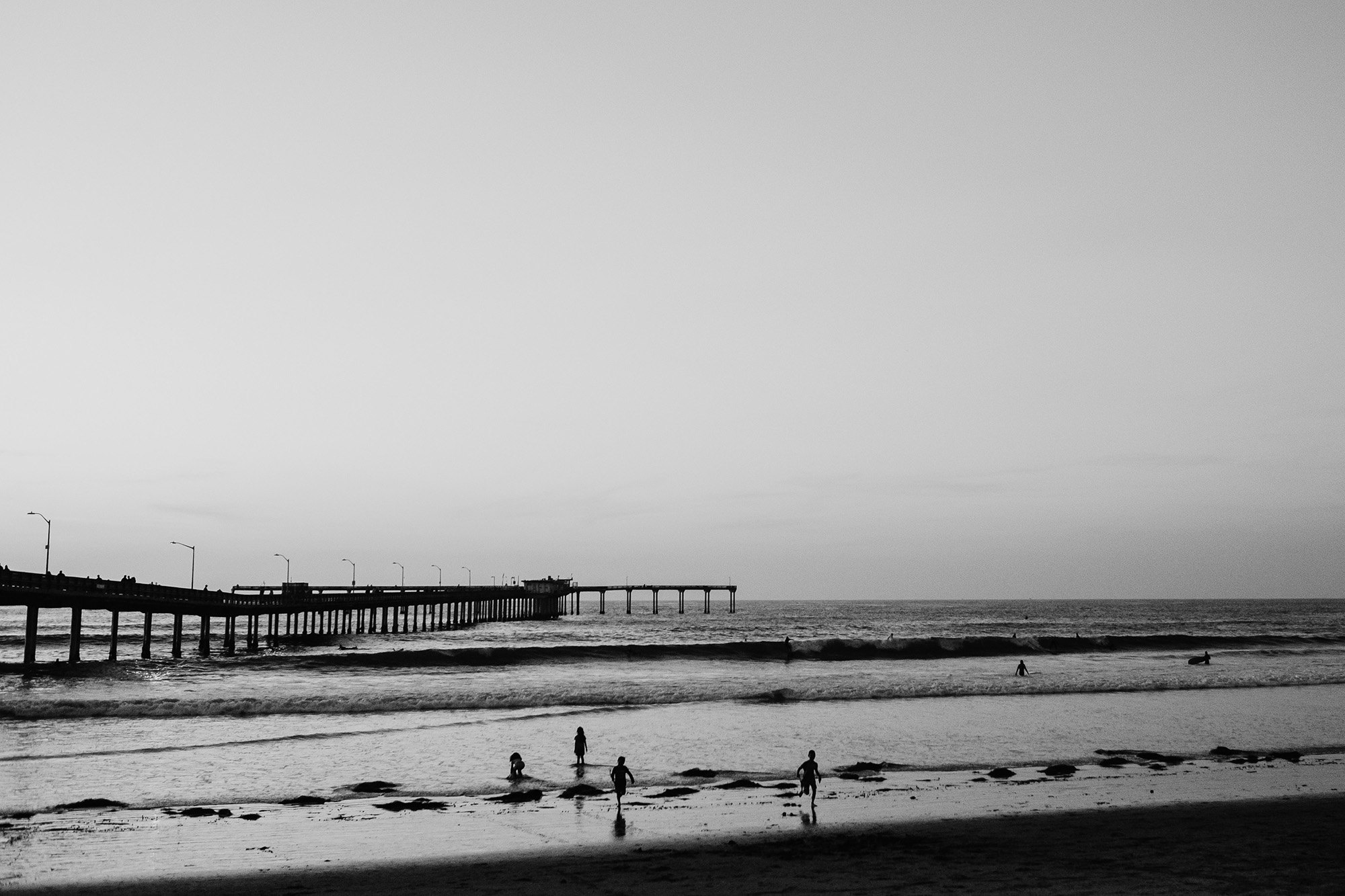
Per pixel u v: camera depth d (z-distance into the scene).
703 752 39.59
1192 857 23.11
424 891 20.77
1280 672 71.75
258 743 40.84
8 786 32.56
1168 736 43.94
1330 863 22.52
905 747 40.75
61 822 27.45
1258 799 30.58
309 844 25.05
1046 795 31.27
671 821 27.55
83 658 91.56
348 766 36.31
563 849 24.44
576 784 33.06
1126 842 24.77
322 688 60.59
